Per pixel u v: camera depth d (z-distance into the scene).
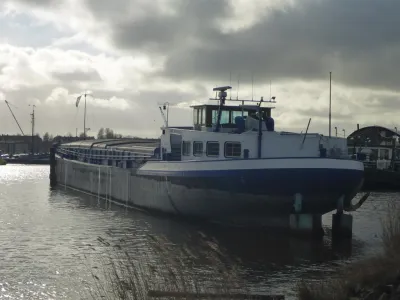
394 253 18.14
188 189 30.92
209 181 29.20
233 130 32.38
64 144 74.19
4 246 25.45
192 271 19.25
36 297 17.39
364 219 35.84
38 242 26.50
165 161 33.91
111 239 27.22
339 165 26.91
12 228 30.92
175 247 24.59
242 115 32.56
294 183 26.84
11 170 125.31
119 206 42.78
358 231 30.34
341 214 27.83
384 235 21.08
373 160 82.38
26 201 47.28
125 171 42.38
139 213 37.75
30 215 37.00
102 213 38.00
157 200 35.28
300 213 27.27
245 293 15.50
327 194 27.27
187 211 31.92
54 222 33.44
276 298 15.48
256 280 19.02
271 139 29.48
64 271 20.53
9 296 17.53
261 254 23.47
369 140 89.00
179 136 35.78
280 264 21.64
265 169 27.11
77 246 25.42
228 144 30.11
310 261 22.25
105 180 48.09
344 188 27.34
